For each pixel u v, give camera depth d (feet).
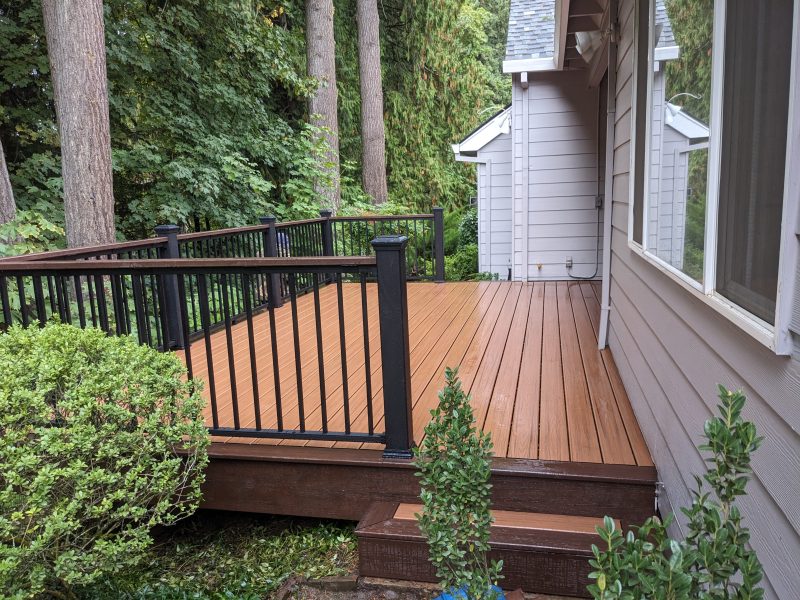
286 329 16.01
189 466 7.39
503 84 73.61
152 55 27.71
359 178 47.83
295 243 20.43
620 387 10.78
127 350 7.09
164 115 27.58
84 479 5.84
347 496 8.05
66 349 6.70
